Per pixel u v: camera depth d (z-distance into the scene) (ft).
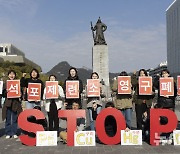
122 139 35.12
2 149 33.88
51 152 31.94
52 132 35.78
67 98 38.86
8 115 41.70
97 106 38.65
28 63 394.52
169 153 30.66
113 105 37.22
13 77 41.32
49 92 38.70
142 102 39.24
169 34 504.02
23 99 42.47
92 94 38.09
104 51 138.41
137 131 35.19
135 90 40.27
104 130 35.12
